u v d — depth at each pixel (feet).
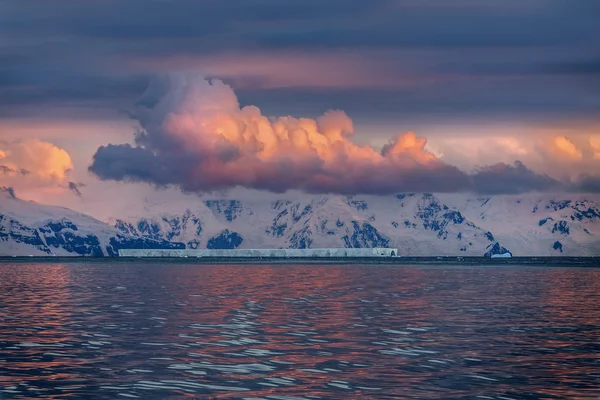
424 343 259.60
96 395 175.63
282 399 171.32
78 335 282.15
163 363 218.18
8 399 171.73
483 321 333.21
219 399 171.32
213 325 316.40
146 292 558.97
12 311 384.88
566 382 190.39
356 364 216.13
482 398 172.35
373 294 535.60
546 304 433.89
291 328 305.73
